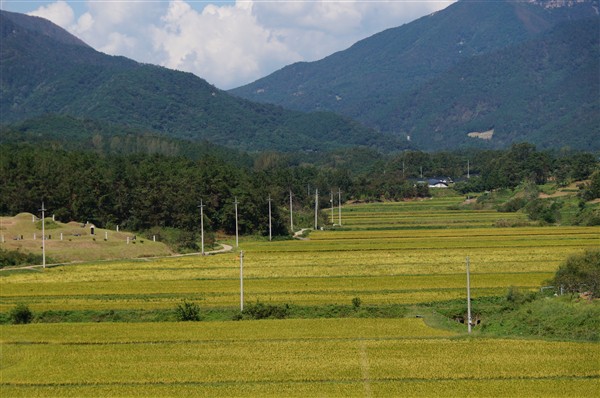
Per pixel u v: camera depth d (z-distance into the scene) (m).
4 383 68.81
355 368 71.62
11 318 96.81
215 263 145.00
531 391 64.94
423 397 63.91
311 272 130.25
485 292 108.44
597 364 71.88
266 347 79.62
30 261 145.75
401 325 89.75
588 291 100.44
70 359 76.31
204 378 69.38
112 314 98.06
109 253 157.38
